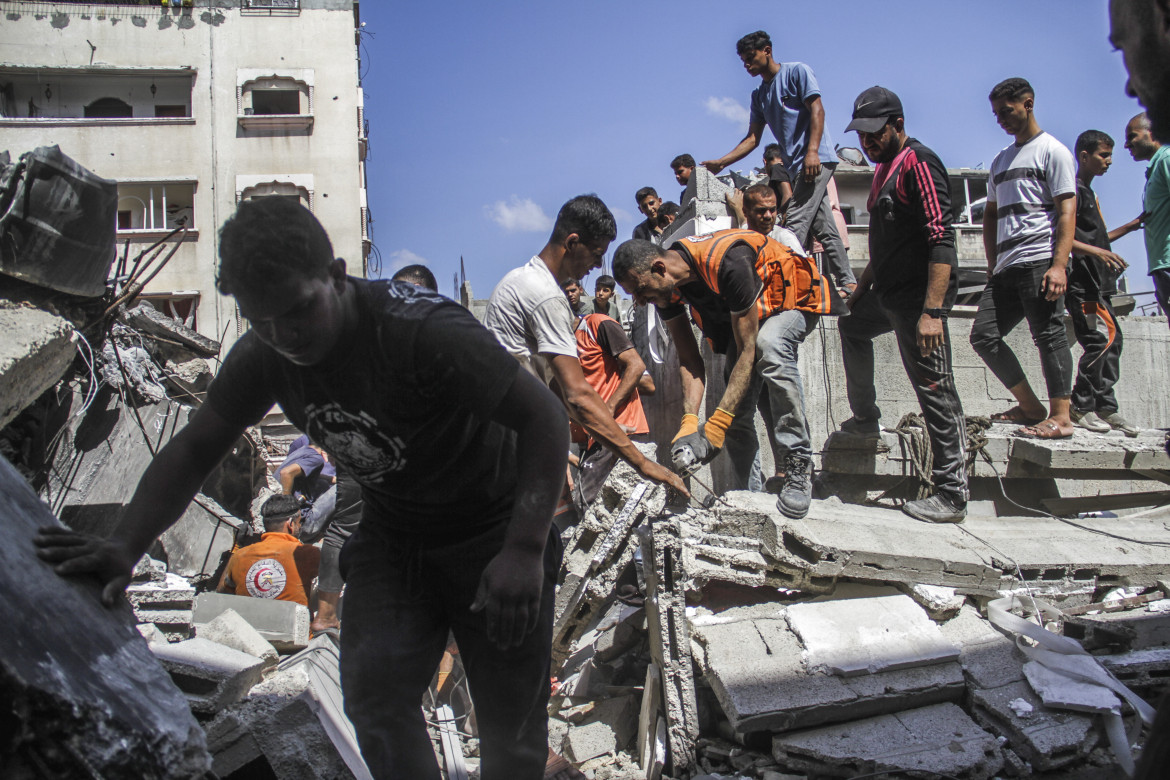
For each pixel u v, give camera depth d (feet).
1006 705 11.48
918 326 15.40
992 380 21.34
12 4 86.28
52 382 15.08
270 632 14.67
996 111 17.51
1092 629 13.06
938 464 16.12
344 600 7.02
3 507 5.75
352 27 91.91
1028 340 21.71
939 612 13.41
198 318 84.28
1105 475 18.33
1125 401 22.93
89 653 5.04
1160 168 17.22
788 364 14.62
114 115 89.51
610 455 16.10
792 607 13.19
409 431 6.20
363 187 93.71
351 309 5.90
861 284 17.02
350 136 90.48
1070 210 16.62
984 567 14.06
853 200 81.71
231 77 89.04
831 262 21.90
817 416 19.93
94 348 19.61
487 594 6.16
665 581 12.68
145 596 13.60
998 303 18.02
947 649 12.32
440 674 14.05
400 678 6.55
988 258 18.85
